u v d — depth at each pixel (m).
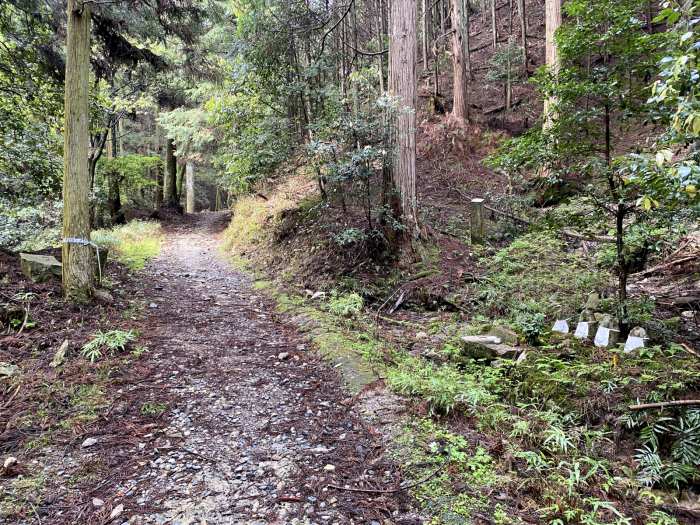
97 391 3.64
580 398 3.36
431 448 2.92
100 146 13.36
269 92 9.25
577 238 7.48
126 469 2.72
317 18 9.40
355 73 9.01
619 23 3.92
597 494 2.51
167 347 4.80
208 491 2.54
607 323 4.30
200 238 14.42
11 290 5.20
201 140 14.62
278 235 9.77
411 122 7.61
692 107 2.31
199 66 10.24
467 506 2.39
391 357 4.63
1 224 7.77
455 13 13.89
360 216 8.41
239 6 9.33
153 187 22.66
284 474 2.73
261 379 4.18
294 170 10.94
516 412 3.38
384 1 15.91
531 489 2.53
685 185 2.54
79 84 5.38
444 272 7.21
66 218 5.44
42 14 7.34
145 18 8.03
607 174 3.88
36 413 3.25
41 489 2.50
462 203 10.70
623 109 4.08
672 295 5.44
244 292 7.62
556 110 4.42
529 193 9.11
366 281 7.09
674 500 2.55
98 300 5.67
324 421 3.42
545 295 5.96
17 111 7.59
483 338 4.61
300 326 5.69
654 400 3.10
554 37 4.51
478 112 15.21
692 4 2.49
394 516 2.36
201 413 3.47
